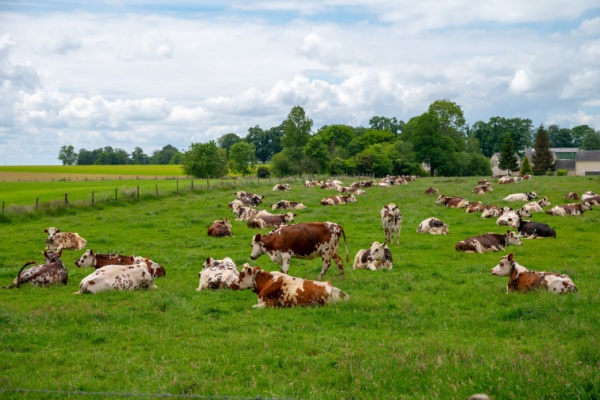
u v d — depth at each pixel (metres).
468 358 8.23
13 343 10.15
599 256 20.89
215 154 113.62
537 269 17.92
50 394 7.49
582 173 141.25
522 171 115.75
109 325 11.37
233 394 7.33
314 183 62.66
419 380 7.45
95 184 80.19
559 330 10.26
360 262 19.06
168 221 33.97
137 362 9.01
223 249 23.73
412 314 12.09
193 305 13.22
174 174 133.50
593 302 12.27
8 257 21.97
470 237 24.61
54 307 12.90
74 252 23.75
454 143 123.12
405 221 32.94
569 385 6.74
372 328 11.01
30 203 45.22
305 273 17.69
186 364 8.80
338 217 34.97
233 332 10.82
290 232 16.09
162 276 18.03
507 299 13.42
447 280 16.41
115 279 14.98
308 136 138.62
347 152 145.50
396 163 121.06
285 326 11.13
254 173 125.44
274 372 8.39
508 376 7.23
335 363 8.57
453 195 49.03
